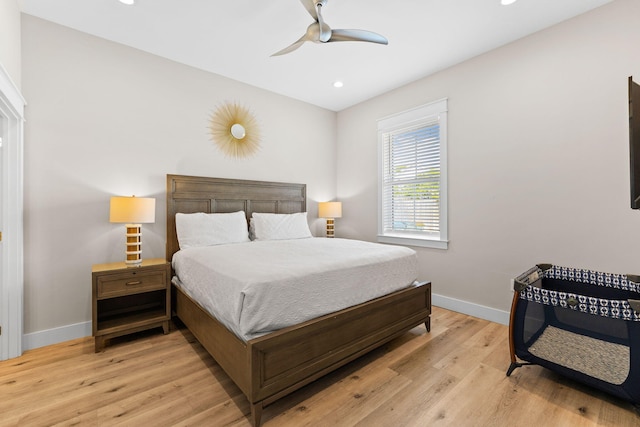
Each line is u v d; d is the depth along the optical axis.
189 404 1.61
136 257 2.54
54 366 2.01
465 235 3.03
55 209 2.41
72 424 1.46
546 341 1.77
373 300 2.12
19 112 2.13
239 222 3.22
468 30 2.50
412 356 2.15
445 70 3.19
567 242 2.37
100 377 1.87
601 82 2.20
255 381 1.44
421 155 3.50
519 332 1.87
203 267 2.12
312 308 1.75
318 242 3.05
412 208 3.60
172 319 2.93
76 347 2.31
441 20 2.37
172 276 2.82
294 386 1.60
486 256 2.87
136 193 2.82
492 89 2.81
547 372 1.93
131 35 2.60
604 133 2.19
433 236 3.37
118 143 2.72
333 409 1.59
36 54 2.33
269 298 1.56
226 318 1.71
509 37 2.61
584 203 2.28
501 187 2.75
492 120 2.81
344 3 2.18
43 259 2.36
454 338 2.46
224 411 1.56
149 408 1.58
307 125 4.25
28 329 2.29
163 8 2.24
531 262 2.57
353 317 1.94
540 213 2.51
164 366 2.01
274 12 2.30
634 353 1.48
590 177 2.25
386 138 3.91
